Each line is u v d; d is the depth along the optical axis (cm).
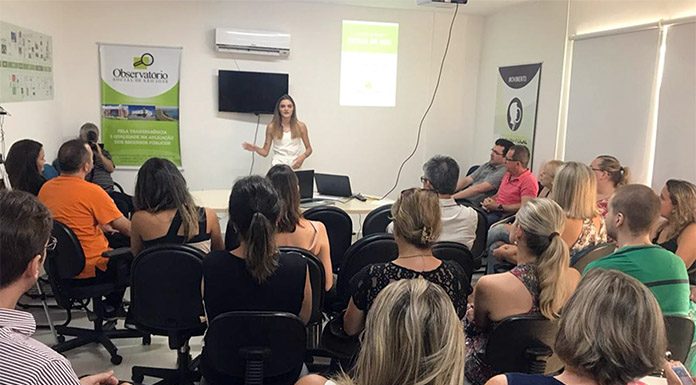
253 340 193
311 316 235
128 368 311
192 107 639
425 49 685
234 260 197
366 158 692
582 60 508
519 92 609
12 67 447
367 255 279
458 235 317
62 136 599
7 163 350
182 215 274
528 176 496
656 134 421
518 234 206
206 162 653
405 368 98
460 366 100
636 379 114
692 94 388
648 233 219
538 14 576
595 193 314
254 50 630
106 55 610
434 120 704
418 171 710
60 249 294
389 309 102
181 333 264
